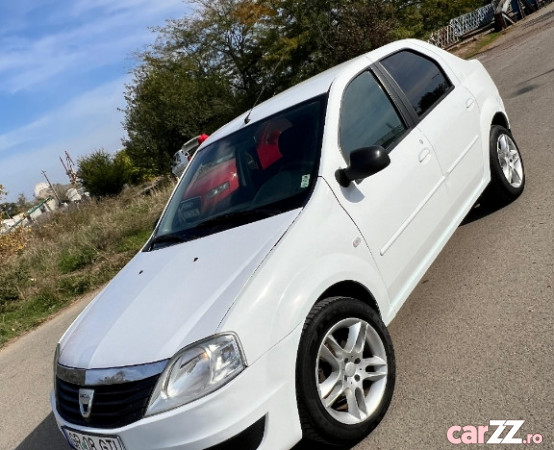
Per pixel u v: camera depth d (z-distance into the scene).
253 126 4.34
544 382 3.17
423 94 4.68
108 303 3.61
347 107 3.99
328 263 3.21
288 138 3.92
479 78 5.56
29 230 14.94
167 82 31.08
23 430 5.21
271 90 33.31
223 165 4.24
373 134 4.01
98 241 12.04
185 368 2.70
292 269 3.05
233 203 3.92
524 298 4.07
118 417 2.76
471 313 4.14
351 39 27.48
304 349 2.92
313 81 4.44
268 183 3.79
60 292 10.03
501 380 3.31
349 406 3.14
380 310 3.53
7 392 6.40
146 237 11.56
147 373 2.74
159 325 2.98
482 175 5.12
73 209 18.70
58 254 12.17
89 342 3.20
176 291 3.21
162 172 31.33
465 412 3.17
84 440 2.88
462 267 4.87
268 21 31.86
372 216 3.62
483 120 5.25
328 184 3.49
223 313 2.82
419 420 3.24
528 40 19.89
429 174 4.23
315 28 30.16
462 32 31.91
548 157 6.68
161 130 30.94
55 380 3.27
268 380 2.79
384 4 28.89
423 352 3.88
